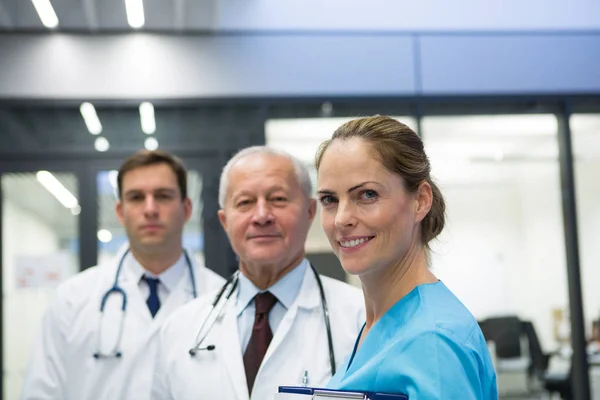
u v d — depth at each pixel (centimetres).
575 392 412
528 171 428
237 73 412
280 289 166
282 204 161
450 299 101
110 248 404
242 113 414
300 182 165
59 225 404
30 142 404
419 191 104
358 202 101
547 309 421
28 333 397
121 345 209
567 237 423
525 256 423
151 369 207
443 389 87
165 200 216
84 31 407
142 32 410
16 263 401
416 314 98
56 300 220
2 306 397
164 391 166
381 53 421
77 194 404
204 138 411
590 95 427
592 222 426
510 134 429
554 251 425
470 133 427
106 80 406
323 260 378
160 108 411
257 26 416
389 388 92
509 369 417
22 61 403
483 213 424
